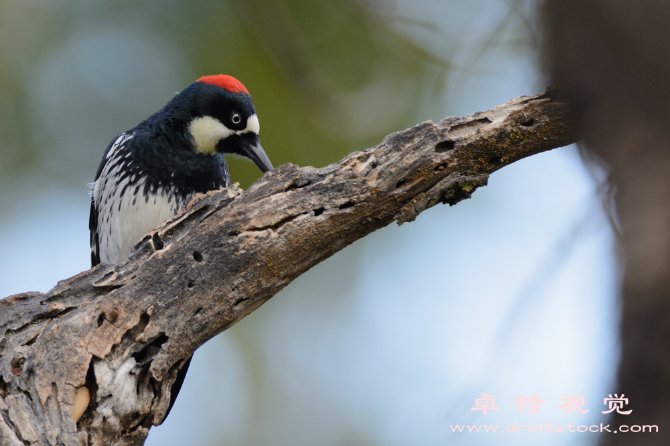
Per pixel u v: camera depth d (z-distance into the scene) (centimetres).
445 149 747
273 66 1354
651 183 321
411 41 1246
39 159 1577
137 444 717
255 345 1683
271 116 1341
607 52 334
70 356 688
